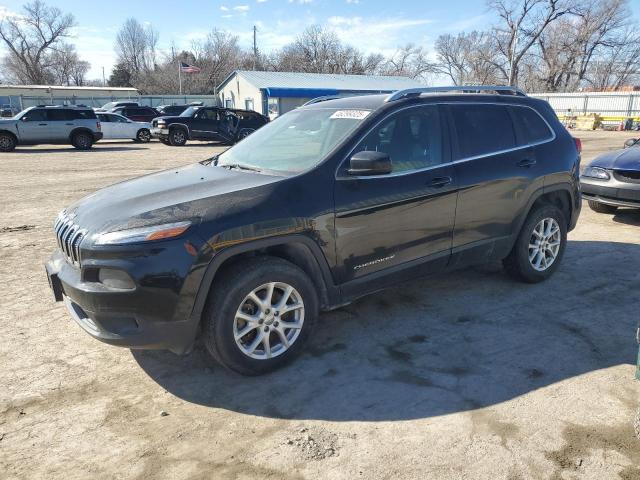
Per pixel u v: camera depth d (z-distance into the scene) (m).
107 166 15.26
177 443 2.76
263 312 3.29
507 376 3.35
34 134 20.36
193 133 23.12
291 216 3.28
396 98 3.98
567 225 5.15
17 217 8.16
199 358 3.65
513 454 2.62
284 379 3.36
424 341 3.84
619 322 4.11
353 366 3.51
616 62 60.12
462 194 4.12
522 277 4.86
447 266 4.23
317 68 67.19
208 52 71.00
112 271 2.96
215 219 3.08
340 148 3.60
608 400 3.06
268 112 39.16
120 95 56.09
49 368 3.52
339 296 3.65
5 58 80.75
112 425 2.92
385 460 2.60
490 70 62.12
